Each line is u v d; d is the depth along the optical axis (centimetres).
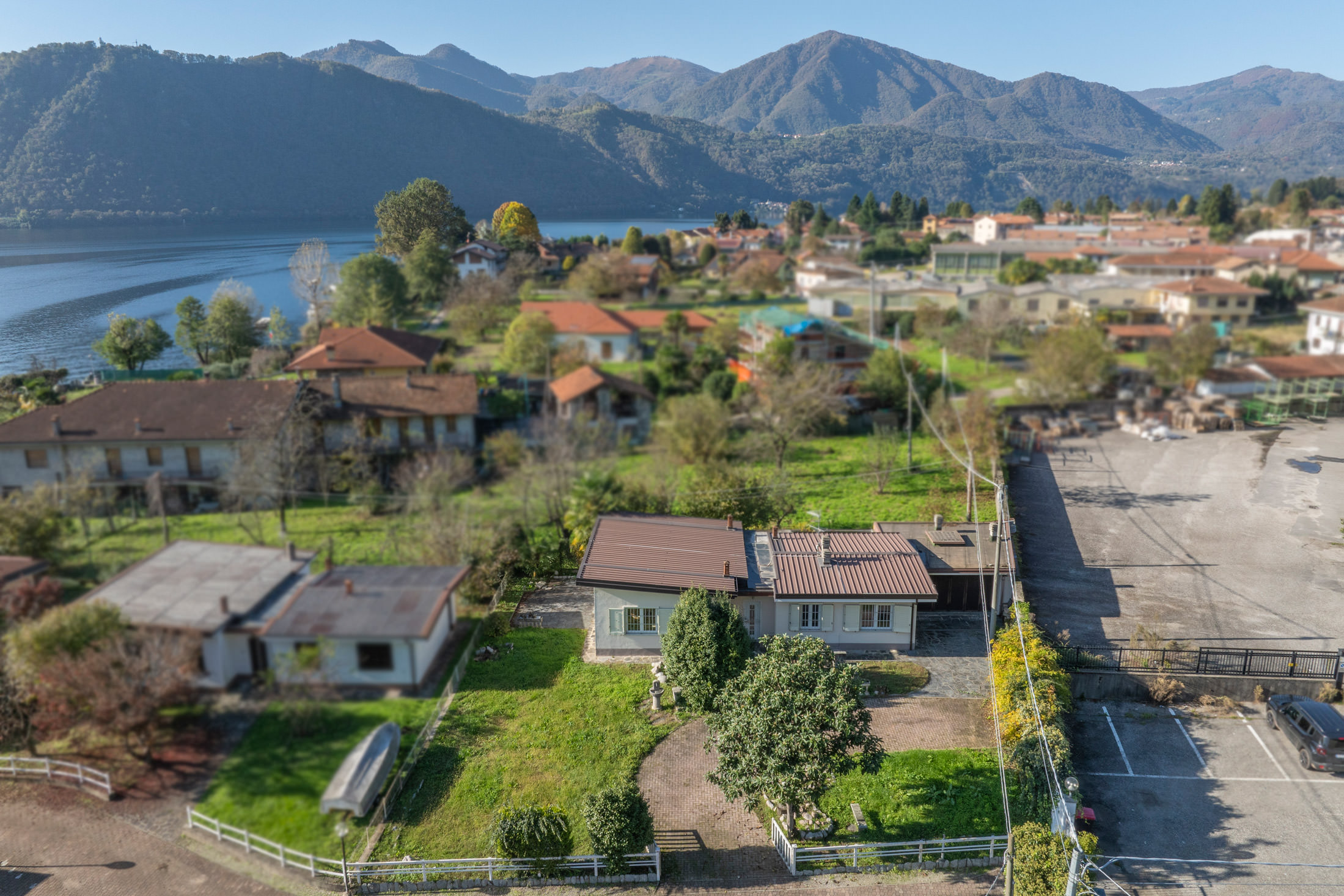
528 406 3459
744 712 1894
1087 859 1644
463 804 1973
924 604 3072
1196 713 2420
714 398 3978
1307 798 2047
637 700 2427
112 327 4519
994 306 6512
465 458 2556
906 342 6469
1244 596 3091
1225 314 6681
